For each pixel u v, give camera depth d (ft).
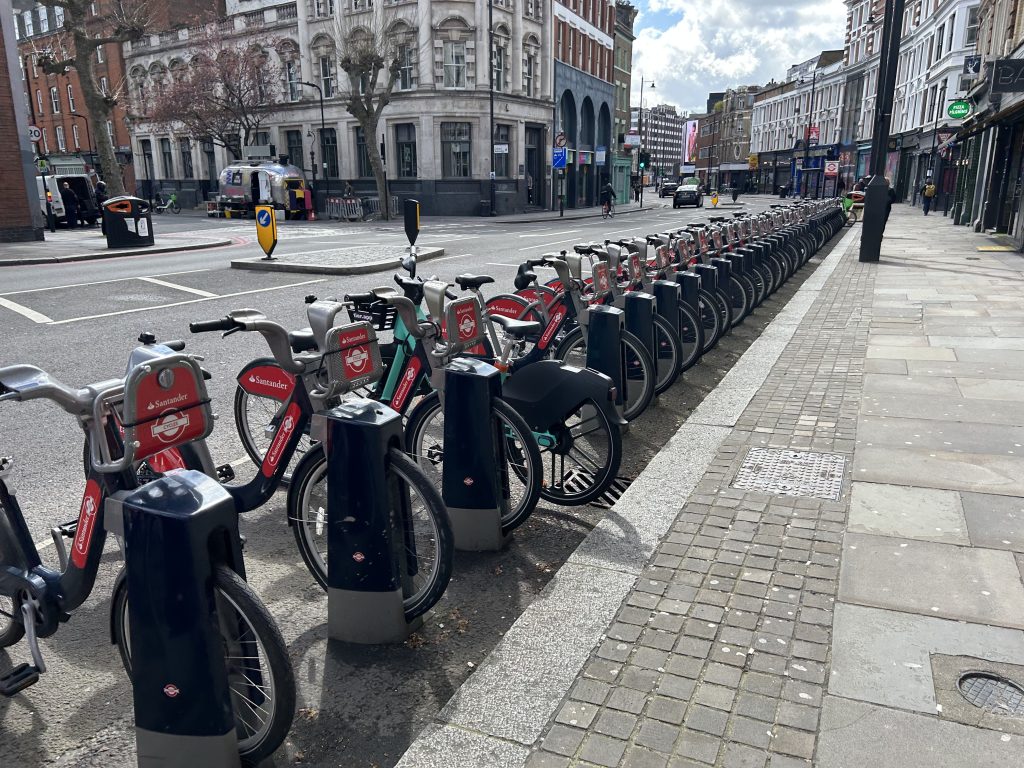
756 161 314.96
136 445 7.01
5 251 59.36
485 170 134.62
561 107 162.50
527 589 10.95
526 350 18.62
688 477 14.15
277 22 147.13
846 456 15.07
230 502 6.81
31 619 8.10
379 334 20.62
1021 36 64.69
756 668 8.54
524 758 7.31
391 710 8.45
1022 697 8.04
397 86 134.62
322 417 9.13
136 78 172.86
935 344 24.90
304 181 129.70
